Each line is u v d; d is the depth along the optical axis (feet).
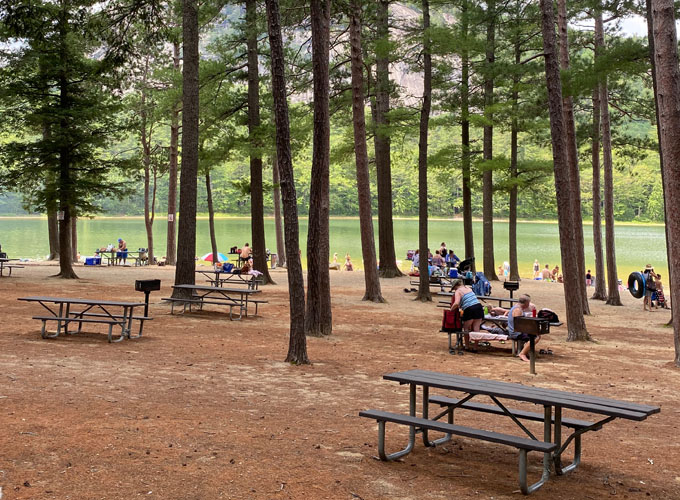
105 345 34.58
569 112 68.69
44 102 75.10
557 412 16.56
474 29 87.66
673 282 36.88
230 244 198.70
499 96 90.38
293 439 18.95
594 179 83.61
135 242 205.46
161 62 108.78
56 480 14.52
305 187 361.10
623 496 15.16
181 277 55.11
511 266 94.53
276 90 33.27
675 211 36.17
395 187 399.65
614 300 75.25
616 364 37.19
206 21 74.38
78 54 73.87
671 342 48.11
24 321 41.63
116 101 79.30
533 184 99.55
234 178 375.66
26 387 23.66
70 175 76.33
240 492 14.37
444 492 14.97
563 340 47.14
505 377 31.71
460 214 398.21
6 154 73.41
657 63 36.09
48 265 102.12
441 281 81.76
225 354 34.17
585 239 247.09
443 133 310.04
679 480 16.51
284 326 46.57
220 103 80.64
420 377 18.70
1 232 249.34
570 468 16.99
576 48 82.02
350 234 253.44
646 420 23.82
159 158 120.37
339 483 15.25
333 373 30.71
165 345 35.83
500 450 18.97
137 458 16.31
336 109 84.94
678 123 35.63
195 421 20.43
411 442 18.19
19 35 55.36
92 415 20.33
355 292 73.77
